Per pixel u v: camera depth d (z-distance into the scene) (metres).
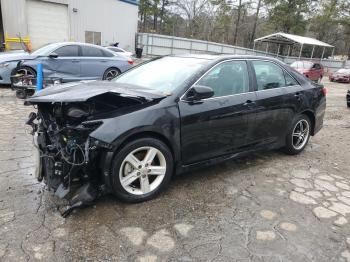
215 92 3.99
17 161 4.36
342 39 52.78
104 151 3.18
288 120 4.90
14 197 3.43
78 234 2.88
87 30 24.33
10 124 6.14
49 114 3.48
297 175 4.50
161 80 3.98
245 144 4.38
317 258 2.77
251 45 47.25
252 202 3.64
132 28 27.83
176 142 3.61
